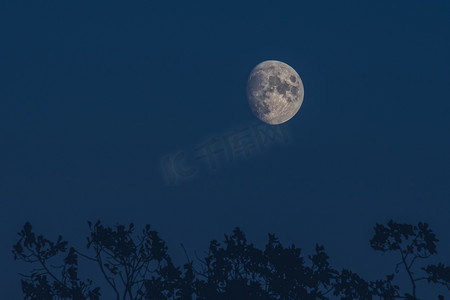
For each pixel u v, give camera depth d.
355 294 75.81
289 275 74.38
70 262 74.25
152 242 76.00
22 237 73.75
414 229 77.44
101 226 75.62
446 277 74.19
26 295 72.25
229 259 76.25
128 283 74.44
